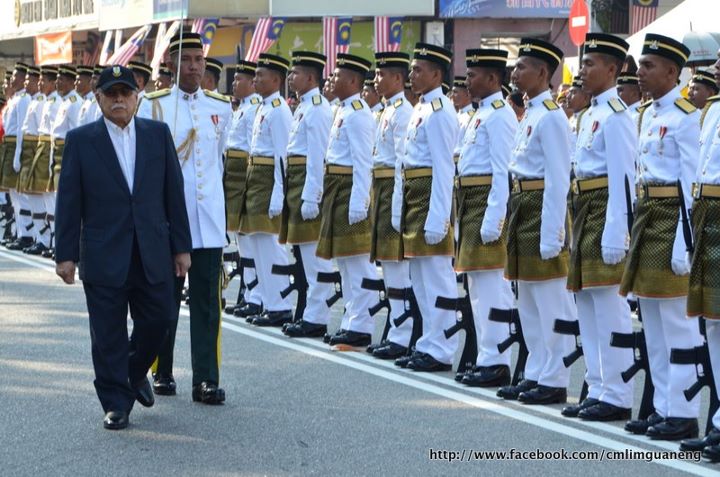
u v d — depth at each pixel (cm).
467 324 1017
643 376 1043
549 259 907
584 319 891
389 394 948
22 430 831
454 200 1119
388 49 2467
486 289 986
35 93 1914
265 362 1071
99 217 827
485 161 984
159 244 839
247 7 2328
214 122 938
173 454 775
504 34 2594
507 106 980
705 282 770
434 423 856
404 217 1056
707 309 767
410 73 1071
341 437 816
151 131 846
